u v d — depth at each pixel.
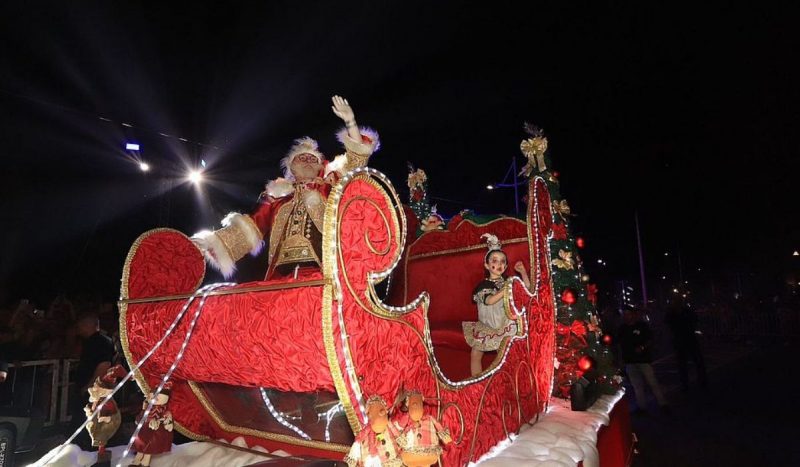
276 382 3.12
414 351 3.14
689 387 13.08
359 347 2.79
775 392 11.62
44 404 7.85
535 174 6.62
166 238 4.20
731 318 27.78
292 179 4.52
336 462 3.23
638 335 10.02
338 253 2.76
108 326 9.92
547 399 5.32
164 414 3.99
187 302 3.46
